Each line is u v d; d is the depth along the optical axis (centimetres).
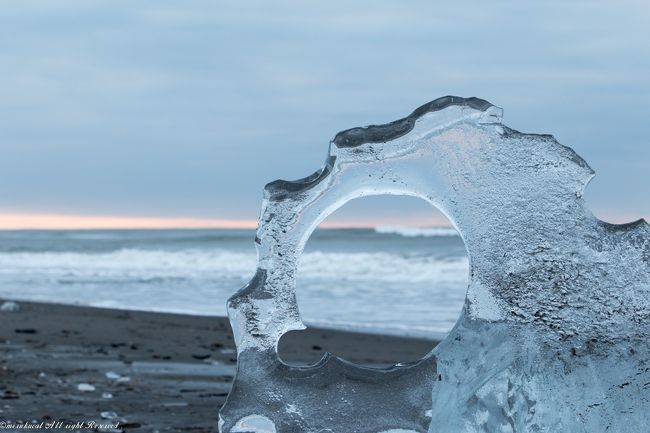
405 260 2200
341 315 1309
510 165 302
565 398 293
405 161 302
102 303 1534
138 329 1093
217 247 3541
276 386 297
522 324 298
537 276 300
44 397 606
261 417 295
